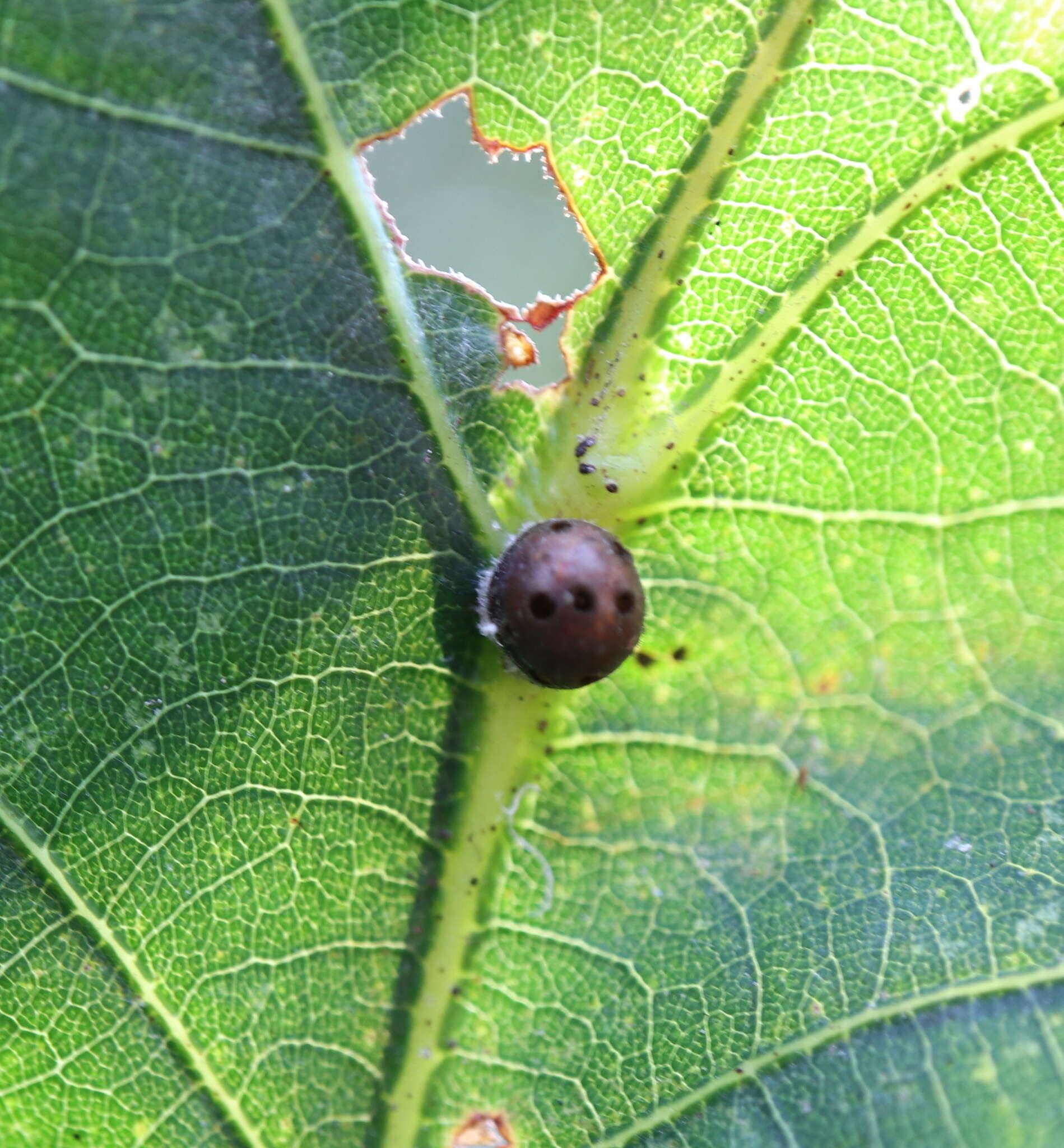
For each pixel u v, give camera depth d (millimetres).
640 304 91
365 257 88
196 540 88
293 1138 90
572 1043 90
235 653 89
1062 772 91
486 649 91
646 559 92
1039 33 88
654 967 91
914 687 91
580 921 91
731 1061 90
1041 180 89
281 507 89
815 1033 90
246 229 87
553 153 89
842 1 88
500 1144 90
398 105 88
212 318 87
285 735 89
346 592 89
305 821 90
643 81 89
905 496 91
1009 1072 89
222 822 89
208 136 86
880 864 91
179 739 89
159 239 86
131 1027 89
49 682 88
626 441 91
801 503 91
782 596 92
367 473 89
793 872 91
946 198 90
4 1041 89
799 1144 89
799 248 90
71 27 85
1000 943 90
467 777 91
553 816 91
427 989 91
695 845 91
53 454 87
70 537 87
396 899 91
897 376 91
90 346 86
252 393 88
